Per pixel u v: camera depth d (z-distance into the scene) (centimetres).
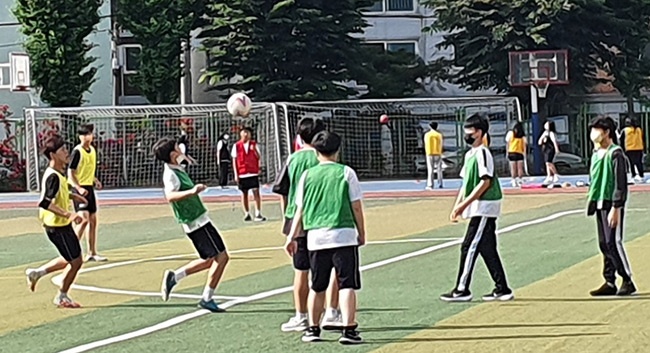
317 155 978
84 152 1584
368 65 4172
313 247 923
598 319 1034
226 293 1266
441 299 1170
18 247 1880
